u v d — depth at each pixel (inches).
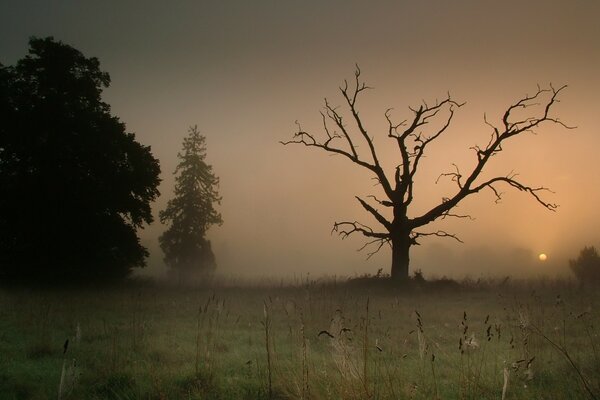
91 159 1286.9
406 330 431.5
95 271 1268.5
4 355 314.7
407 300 807.1
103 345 352.5
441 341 379.2
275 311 587.2
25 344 351.9
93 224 1249.4
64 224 1220.5
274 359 295.1
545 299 695.7
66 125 1275.8
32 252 1214.9
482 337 388.5
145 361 296.8
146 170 1378.0
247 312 586.6
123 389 237.6
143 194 1391.5
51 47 1304.1
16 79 1296.8
